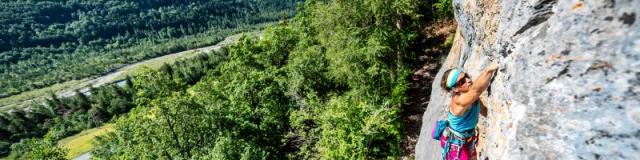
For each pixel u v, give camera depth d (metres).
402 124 29.89
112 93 148.62
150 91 38.22
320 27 31.97
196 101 39.03
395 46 29.88
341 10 28.61
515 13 5.55
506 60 5.70
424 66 36.50
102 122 136.50
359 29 29.14
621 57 3.92
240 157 34.91
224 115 39.56
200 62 149.88
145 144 35.91
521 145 4.85
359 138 25.17
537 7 5.05
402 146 29.16
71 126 137.75
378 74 29.75
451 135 5.95
